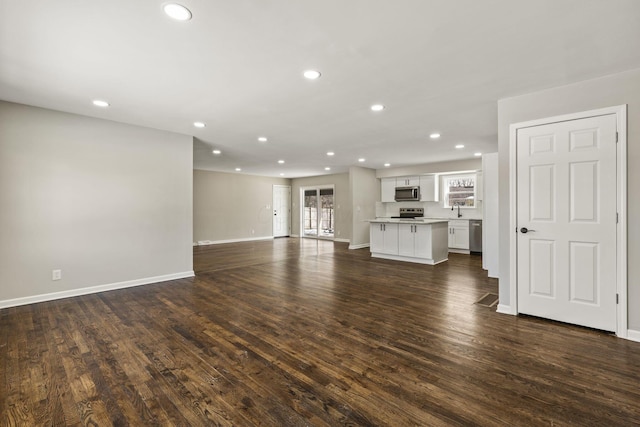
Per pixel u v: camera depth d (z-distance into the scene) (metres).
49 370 2.14
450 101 3.36
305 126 4.39
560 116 2.93
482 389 1.92
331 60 2.45
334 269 5.62
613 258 2.70
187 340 2.63
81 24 1.93
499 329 2.85
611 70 2.61
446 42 2.18
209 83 2.88
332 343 2.57
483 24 1.96
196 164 8.05
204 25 1.96
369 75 2.72
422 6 1.77
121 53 2.32
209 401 1.81
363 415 1.68
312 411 1.72
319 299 3.79
